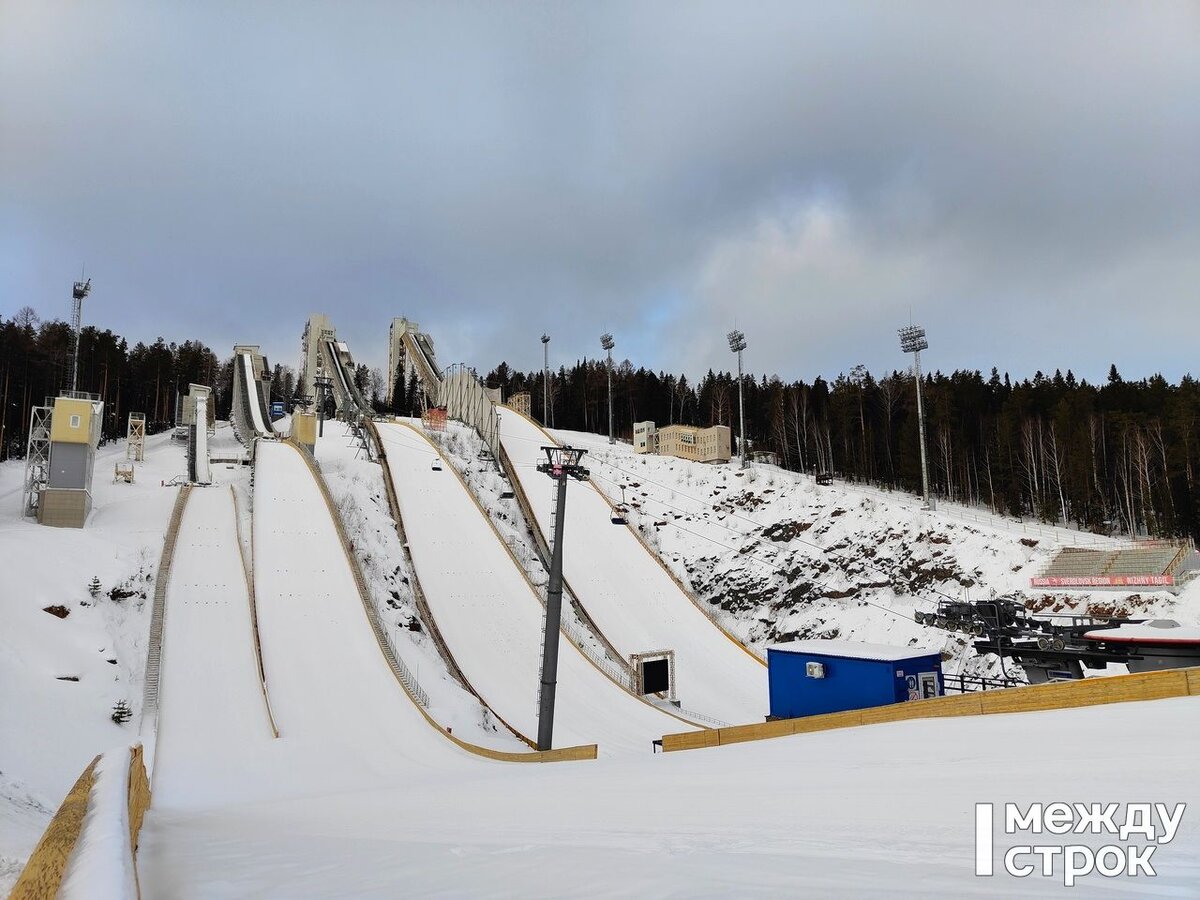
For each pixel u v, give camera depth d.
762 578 56.25
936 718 13.98
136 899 2.43
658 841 5.85
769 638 51.22
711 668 44.28
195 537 44.88
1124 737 8.96
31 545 36.06
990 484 68.62
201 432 68.31
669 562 60.44
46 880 2.92
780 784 8.84
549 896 3.83
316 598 39.41
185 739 27.19
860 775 8.70
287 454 59.75
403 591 44.25
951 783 7.43
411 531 52.78
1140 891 3.52
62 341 91.50
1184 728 9.10
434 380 109.31
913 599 48.28
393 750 27.84
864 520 56.56
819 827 6.03
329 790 22.27
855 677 20.47
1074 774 7.16
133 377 106.19
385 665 34.88
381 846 6.60
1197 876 3.81
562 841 6.23
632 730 33.84
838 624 48.47
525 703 35.94
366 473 60.69
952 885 3.73
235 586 39.53
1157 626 16.86
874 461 80.38
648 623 48.69
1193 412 61.41
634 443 85.19
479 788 14.16
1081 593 41.06
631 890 3.86
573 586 51.44
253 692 31.25
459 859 5.46
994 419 75.31
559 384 133.62
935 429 75.50
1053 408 72.06
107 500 51.38
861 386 90.81
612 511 64.94
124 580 36.22
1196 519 54.16
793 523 59.81
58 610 31.94
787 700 22.28
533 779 14.88
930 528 52.31
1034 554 46.22
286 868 5.41
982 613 19.77
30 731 24.39
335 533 46.31
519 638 42.69
